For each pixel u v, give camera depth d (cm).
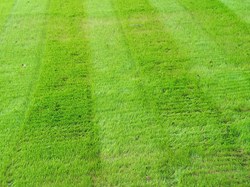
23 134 428
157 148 402
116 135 423
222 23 682
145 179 365
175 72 538
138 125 437
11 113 463
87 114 458
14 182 365
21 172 377
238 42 614
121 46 615
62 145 410
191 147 402
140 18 718
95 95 493
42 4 805
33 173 375
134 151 399
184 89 499
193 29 664
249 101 471
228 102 471
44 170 379
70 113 460
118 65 560
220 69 541
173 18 712
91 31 672
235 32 647
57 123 443
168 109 461
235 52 585
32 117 455
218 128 427
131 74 536
